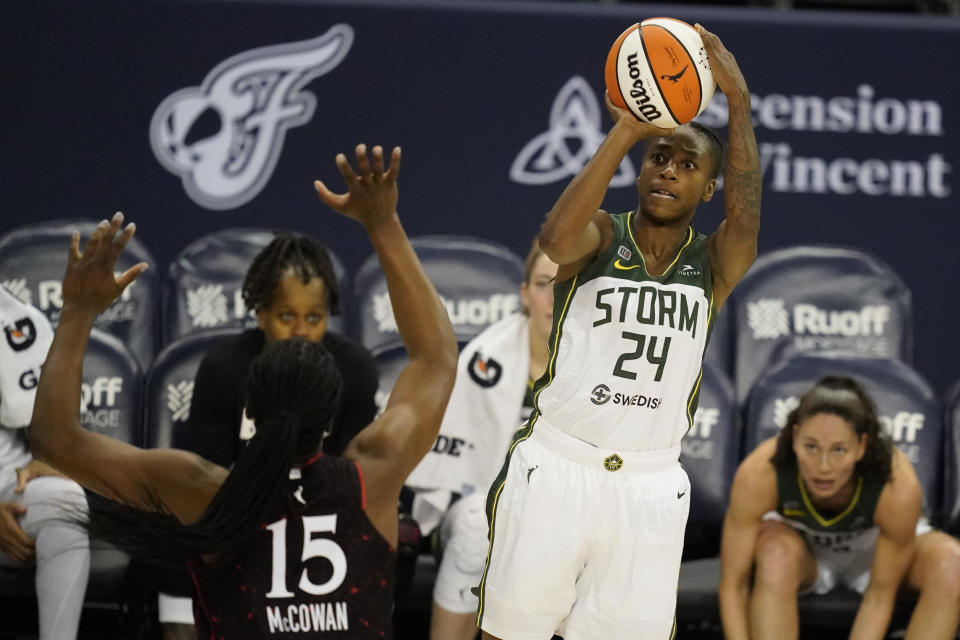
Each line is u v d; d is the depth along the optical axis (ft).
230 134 48.52
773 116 48.98
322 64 48.67
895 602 38.68
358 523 21.38
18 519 35.22
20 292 44.75
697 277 27.09
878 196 49.14
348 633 20.99
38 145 47.88
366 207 22.35
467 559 36.19
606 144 25.16
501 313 45.73
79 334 20.85
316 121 48.80
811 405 36.22
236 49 48.34
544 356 39.81
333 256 46.98
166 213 48.39
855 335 46.34
